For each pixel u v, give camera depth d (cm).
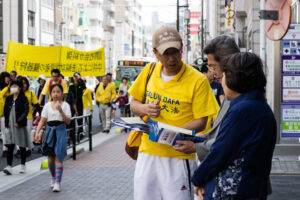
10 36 5203
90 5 9469
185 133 348
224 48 381
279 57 1066
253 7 2058
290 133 1078
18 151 1227
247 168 283
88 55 1767
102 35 10100
